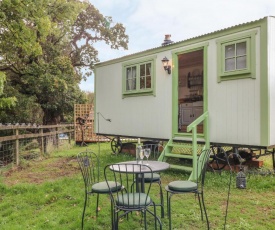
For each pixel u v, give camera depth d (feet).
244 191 14.57
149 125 22.58
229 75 16.99
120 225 10.39
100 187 10.50
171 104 20.63
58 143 34.50
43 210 12.42
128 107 24.76
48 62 43.96
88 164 12.19
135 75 23.94
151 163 11.71
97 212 11.38
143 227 10.29
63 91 42.29
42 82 39.09
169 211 10.06
